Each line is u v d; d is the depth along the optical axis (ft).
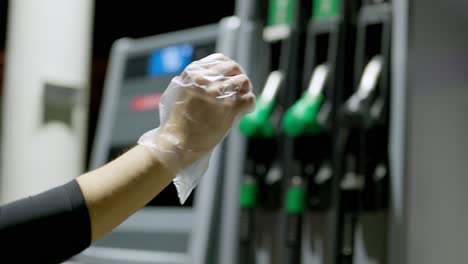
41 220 3.10
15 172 9.72
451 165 6.92
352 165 6.75
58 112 9.90
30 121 9.73
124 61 9.00
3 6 13.37
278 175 7.18
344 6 7.11
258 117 7.16
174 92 3.49
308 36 7.21
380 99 6.69
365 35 6.91
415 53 6.75
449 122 6.95
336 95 6.98
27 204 3.14
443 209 6.79
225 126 3.51
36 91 9.78
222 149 7.65
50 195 3.19
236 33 7.85
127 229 8.32
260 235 7.30
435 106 6.91
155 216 8.13
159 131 3.48
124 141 8.57
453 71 7.07
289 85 7.34
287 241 6.93
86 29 10.34
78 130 10.13
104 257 8.34
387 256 6.48
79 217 3.17
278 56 7.59
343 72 7.08
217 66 3.61
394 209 6.45
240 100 3.54
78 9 10.19
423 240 6.59
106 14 13.58
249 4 7.78
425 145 6.76
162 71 8.49
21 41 9.89
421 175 6.68
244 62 7.61
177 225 7.87
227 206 7.43
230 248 7.32
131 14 13.50
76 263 8.53
